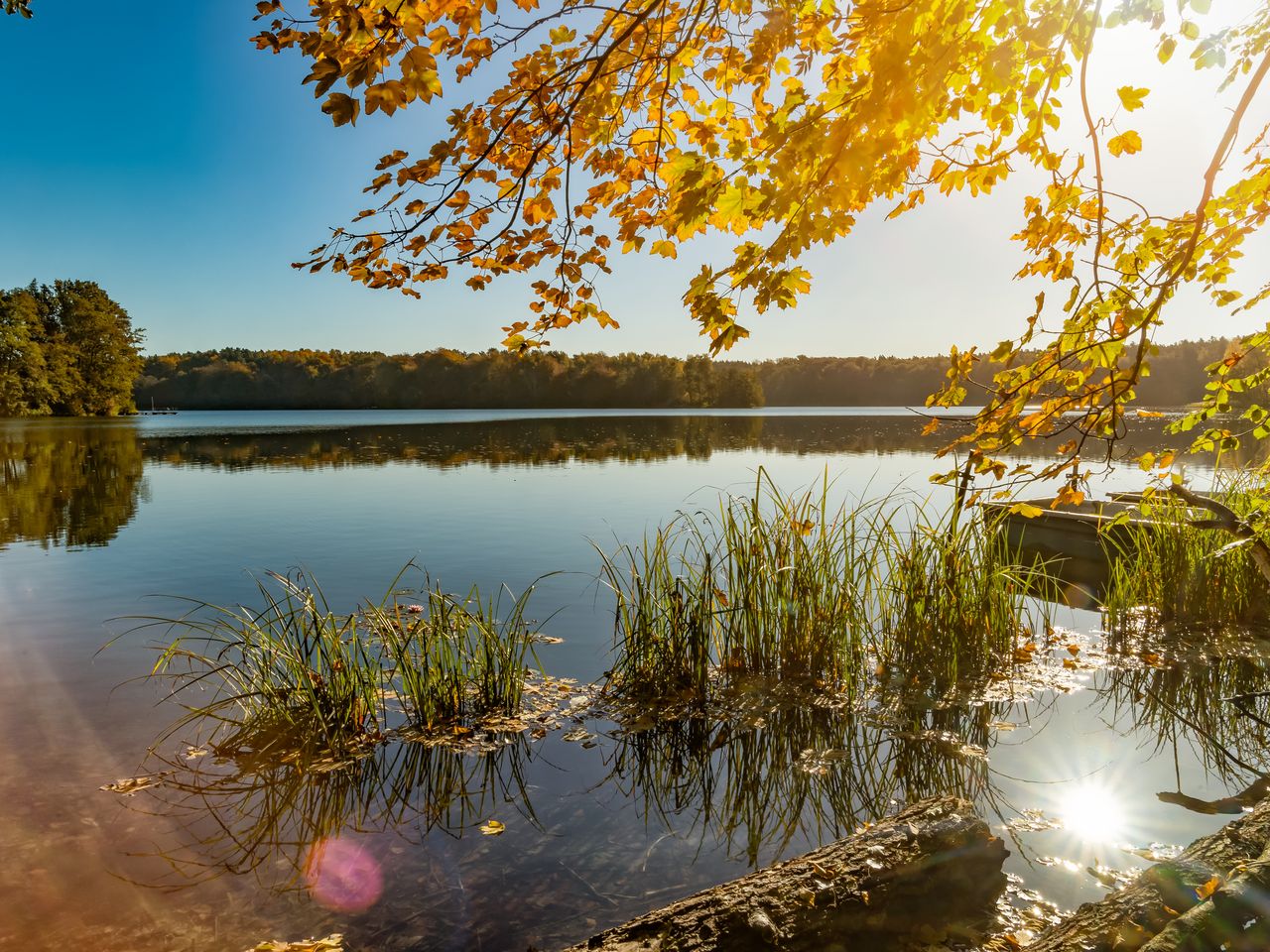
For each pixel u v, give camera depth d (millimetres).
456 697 4617
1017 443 2330
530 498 13750
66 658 5582
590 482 16156
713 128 2295
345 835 3348
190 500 14016
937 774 3881
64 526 11297
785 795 3691
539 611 6746
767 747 4219
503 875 3047
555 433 36594
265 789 3754
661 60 2189
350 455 24172
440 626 4934
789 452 24062
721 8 2092
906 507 11359
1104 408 2225
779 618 5309
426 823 3445
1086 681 5152
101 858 3164
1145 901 2275
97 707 4723
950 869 2662
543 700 4832
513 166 2309
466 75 2082
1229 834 2574
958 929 2557
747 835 3340
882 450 24734
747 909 2402
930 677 5164
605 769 3963
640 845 3268
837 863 2615
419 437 33688
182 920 2756
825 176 1718
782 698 4848
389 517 11812
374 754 4133
